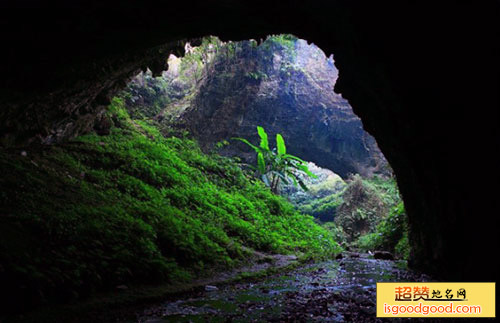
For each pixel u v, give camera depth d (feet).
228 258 24.07
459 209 15.37
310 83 68.44
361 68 17.26
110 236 18.10
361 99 20.88
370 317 13.44
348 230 65.72
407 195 22.17
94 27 14.85
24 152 25.45
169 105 63.82
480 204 13.78
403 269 25.14
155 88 63.00
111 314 13.42
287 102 66.59
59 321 12.09
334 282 20.70
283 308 14.71
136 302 14.90
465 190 14.42
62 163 27.55
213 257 23.04
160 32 16.94
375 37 14.16
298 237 40.16
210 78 62.23
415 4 11.98
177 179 35.06
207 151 62.39
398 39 13.53
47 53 15.94
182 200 31.53
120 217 20.81
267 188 51.01
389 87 15.78
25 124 25.21
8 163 22.18
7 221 15.80
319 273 24.34
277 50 65.21
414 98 14.80
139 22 15.26
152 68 29.84
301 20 16.97
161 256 19.13
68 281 14.06
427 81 13.73
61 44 15.56
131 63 26.23
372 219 63.31
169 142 48.37
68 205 20.21
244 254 27.17
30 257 14.15
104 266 15.94
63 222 17.51
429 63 13.16
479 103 12.14
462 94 12.62
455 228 16.46
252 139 67.10
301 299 16.34
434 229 19.48
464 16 11.02
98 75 23.99
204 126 62.44
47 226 16.51
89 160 30.83
